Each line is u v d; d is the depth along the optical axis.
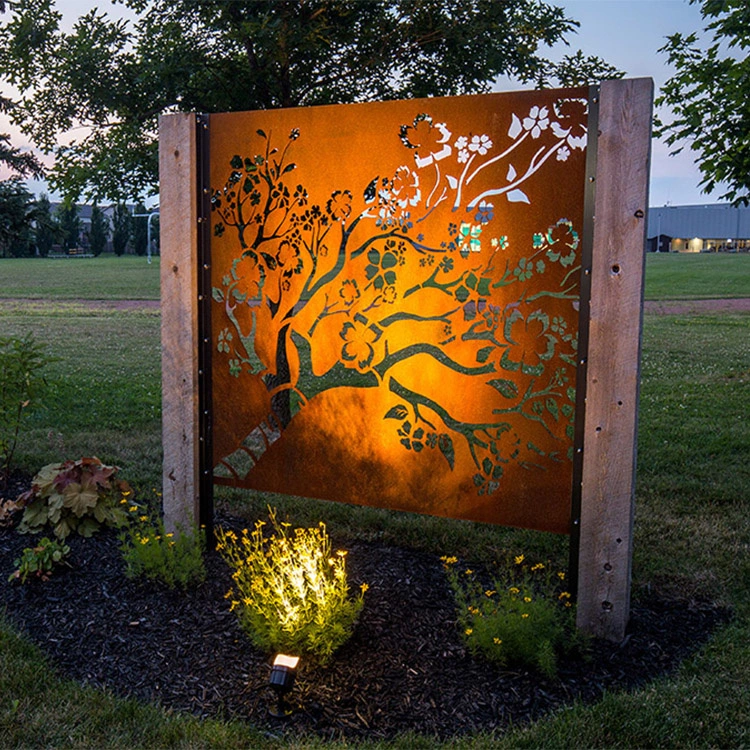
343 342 3.94
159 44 5.31
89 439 6.56
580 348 3.30
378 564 4.03
